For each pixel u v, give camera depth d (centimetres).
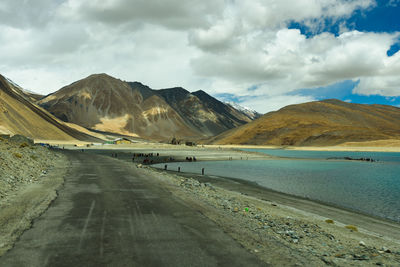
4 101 16388
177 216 980
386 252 852
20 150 2591
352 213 1923
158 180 2073
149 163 5703
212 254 644
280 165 6581
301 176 4366
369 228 1502
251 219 1106
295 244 810
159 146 15712
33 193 1284
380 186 3462
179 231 805
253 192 2575
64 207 1048
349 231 1249
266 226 983
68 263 562
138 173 2523
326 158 10106
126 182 1838
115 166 3167
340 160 9238
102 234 750
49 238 704
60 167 2691
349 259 723
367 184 3638
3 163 1705
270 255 666
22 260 570
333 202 2347
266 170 5216
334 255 745
